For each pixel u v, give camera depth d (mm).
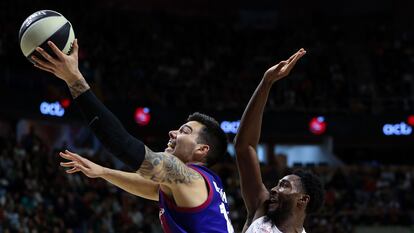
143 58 31328
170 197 4160
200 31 34906
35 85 24594
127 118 26359
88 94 3752
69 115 24578
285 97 30172
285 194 5078
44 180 20688
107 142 3732
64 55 3758
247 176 5293
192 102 28953
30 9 29125
